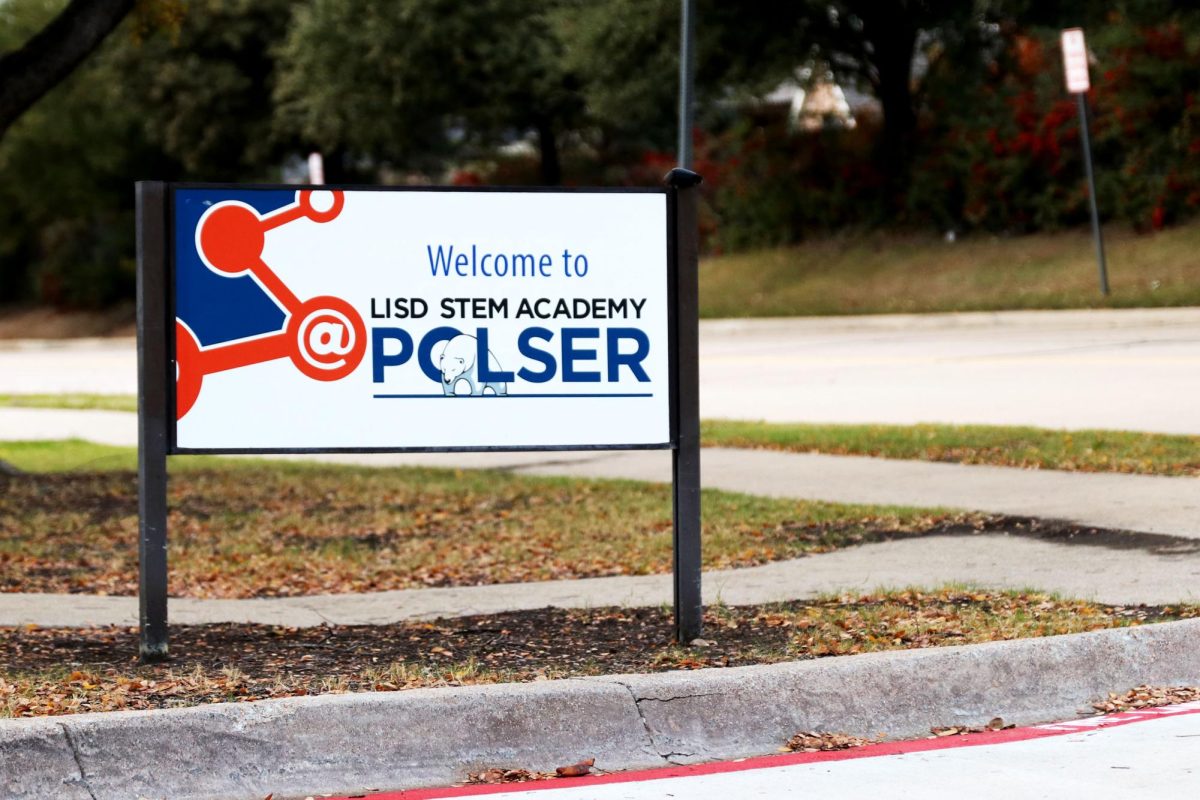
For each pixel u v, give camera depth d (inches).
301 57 3358.8
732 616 621.3
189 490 1149.7
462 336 555.8
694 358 564.7
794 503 930.7
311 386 549.3
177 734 414.0
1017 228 2637.8
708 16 2618.1
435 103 3312.0
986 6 2448.3
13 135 4042.8
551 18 2856.8
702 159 3245.6
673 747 442.9
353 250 550.9
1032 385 1438.2
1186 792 390.3
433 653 570.6
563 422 559.5
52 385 2375.7
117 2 1211.2
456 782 422.9
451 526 944.3
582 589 711.1
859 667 467.8
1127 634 504.1
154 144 4168.3
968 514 853.2
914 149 2844.5
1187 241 2303.2
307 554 858.8
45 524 984.9
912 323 2263.8
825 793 399.2
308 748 420.8
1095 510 828.0
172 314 542.3
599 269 560.7
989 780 406.9
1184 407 1207.6
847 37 2792.8
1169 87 2461.9
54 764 402.9
